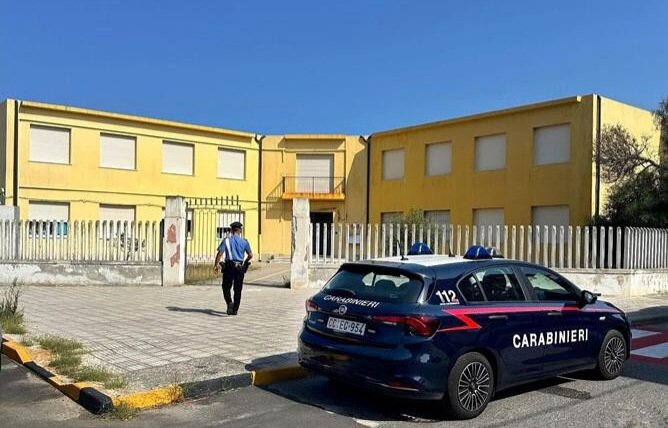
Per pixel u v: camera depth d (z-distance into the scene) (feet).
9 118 75.00
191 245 76.69
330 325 18.63
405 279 18.08
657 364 25.34
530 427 16.70
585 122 67.26
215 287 49.83
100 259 51.42
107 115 81.51
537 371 19.51
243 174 94.99
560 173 69.56
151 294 44.57
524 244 50.29
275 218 95.76
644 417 17.65
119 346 24.94
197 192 89.81
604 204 65.92
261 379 21.02
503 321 18.54
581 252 50.67
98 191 81.41
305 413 17.85
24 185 75.92
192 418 17.26
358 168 94.38
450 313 17.39
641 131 72.54
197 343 25.80
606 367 22.17
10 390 19.44
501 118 76.33
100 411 17.30
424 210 85.30
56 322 30.89
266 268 74.02
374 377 16.96
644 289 51.88
